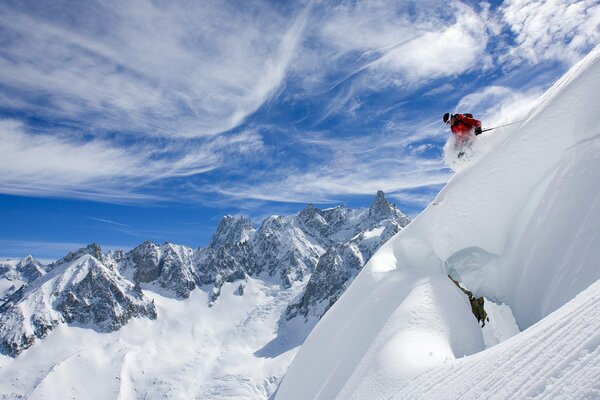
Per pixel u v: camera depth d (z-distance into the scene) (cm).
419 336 862
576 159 959
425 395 563
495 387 415
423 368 693
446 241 1181
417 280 1124
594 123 945
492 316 1162
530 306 939
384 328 956
